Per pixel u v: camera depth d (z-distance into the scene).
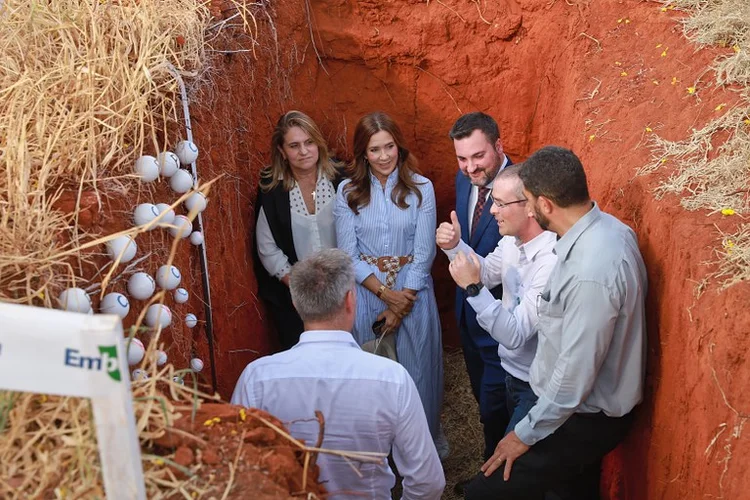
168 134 3.71
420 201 4.82
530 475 3.58
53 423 2.07
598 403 3.37
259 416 2.33
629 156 3.94
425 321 4.92
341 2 5.61
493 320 3.77
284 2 5.42
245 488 2.06
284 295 5.22
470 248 4.30
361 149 4.69
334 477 2.81
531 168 3.20
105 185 3.13
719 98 3.86
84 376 1.54
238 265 4.80
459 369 6.21
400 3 5.61
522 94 5.67
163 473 2.06
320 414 2.51
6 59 3.43
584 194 3.18
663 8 4.78
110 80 3.35
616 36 4.91
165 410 2.16
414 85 5.79
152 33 3.77
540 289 3.76
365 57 5.69
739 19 4.23
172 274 3.37
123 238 2.98
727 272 2.89
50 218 2.81
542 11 5.45
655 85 4.37
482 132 4.36
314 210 5.00
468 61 5.66
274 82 5.38
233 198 4.74
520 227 3.78
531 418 3.41
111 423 1.57
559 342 3.35
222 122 4.54
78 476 1.97
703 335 2.83
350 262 2.91
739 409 2.59
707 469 2.73
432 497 3.07
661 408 3.25
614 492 3.94
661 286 3.30
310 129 4.79
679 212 3.28
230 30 4.76
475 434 5.64
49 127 3.18
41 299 2.58
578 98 4.81
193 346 3.91
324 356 2.81
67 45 3.51
